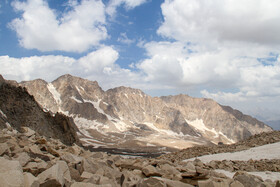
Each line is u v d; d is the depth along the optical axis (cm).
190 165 1588
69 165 1065
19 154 1091
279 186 1073
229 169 2317
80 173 1059
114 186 934
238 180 1186
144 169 1266
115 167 1339
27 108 9050
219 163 2558
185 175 1174
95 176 955
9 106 8394
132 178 1096
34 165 988
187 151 4791
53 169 834
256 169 2436
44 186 768
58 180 784
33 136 1984
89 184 827
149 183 988
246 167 2467
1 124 4700
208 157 3897
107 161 1352
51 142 1989
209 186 1020
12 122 7425
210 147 4944
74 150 1598
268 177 2047
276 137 4625
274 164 2480
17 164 782
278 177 2041
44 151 1412
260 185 1150
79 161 1165
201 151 4612
